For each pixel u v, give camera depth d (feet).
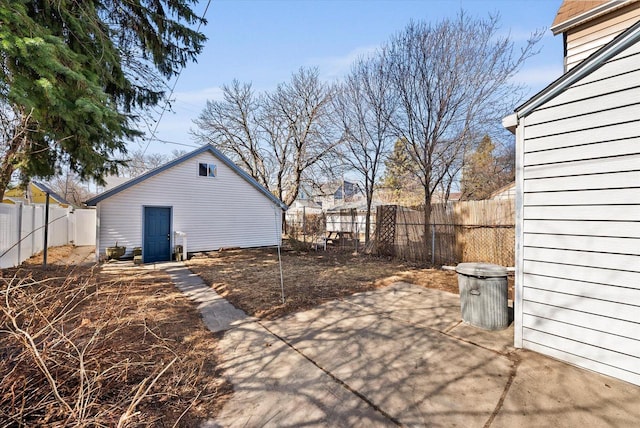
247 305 15.42
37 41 11.41
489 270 11.68
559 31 15.40
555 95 9.09
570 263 8.82
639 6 12.90
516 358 9.32
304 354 9.94
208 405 7.27
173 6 22.16
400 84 31.99
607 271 8.13
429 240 29.17
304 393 7.76
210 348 10.47
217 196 38.14
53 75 12.65
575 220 8.71
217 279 21.79
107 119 16.05
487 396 7.48
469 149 33.94
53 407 5.96
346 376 8.54
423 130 31.48
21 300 7.38
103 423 6.03
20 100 11.14
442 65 29.37
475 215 26.11
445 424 6.51
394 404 7.23
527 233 9.78
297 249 39.06
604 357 8.18
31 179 19.08
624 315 7.86
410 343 10.61
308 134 58.80
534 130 9.57
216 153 37.45
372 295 17.07
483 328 11.75
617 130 7.97
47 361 6.64
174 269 26.53
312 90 56.54
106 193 29.71
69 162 19.29
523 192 9.85
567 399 7.28
